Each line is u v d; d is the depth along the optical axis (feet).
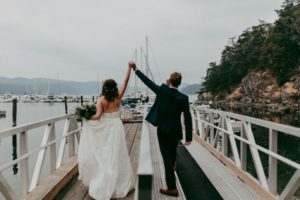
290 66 372.17
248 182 22.98
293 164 15.85
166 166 19.89
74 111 19.49
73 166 25.07
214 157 32.78
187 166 28.78
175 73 19.08
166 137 19.24
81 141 19.80
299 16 354.95
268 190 19.76
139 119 67.72
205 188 22.43
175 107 18.86
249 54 471.62
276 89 379.55
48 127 22.63
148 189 7.79
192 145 40.14
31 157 84.89
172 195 20.35
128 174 20.01
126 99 197.98
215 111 34.91
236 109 353.10
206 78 551.59
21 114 313.53
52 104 540.93
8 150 108.06
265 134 125.90
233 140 27.50
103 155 19.33
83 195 20.58
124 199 19.24
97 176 19.42
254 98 416.26
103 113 19.52
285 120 214.28
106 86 19.39
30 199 17.85
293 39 355.15
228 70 499.10
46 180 21.26
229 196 20.92
